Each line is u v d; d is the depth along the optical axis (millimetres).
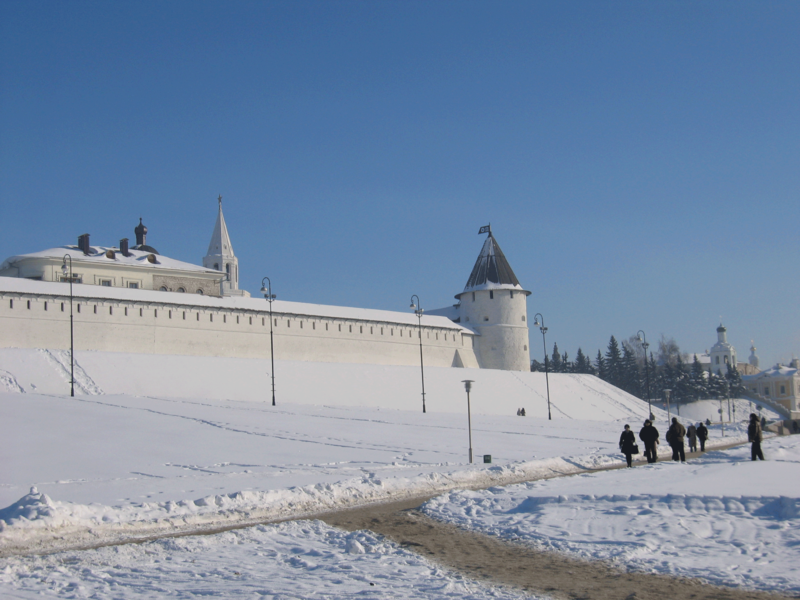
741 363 188125
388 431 36500
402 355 87625
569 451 31500
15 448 26547
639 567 12008
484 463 26125
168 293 72375
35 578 11445
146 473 22078
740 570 11688
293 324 78625
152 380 55812
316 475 21922
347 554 13109
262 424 36500
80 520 14719
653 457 26547
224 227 120062
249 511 16641
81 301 64938
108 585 11188
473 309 100125
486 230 103438
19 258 75188
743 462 24484
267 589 10914
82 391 50844
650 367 138750
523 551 13305
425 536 14602
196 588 11008
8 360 52438
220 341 72688
